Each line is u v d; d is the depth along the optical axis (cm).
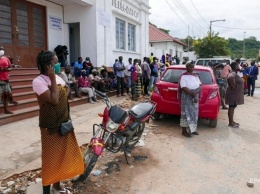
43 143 298
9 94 656
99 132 408
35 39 1098
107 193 349
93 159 353
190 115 582
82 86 991
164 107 660
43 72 283
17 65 983
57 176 302
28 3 1054
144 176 400
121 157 467
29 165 414
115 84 1224
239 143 561
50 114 289
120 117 393
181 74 623
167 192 357
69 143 310
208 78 666
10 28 980
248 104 1083
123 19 1491
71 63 1317
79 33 1244
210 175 410
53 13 1179
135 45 1705
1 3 939
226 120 765
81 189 355
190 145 540
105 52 1284
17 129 603
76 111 834
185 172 418
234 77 655
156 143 548
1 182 362
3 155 452
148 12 1845
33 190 344
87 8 1197
